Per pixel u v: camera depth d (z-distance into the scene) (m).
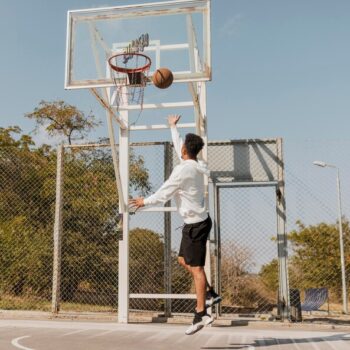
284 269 6.38
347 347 4.04
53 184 7.68
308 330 5.51
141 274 6.91
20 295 7.48
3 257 7.59
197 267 3.75
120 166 6.50
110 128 6.15
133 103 6.20
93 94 5.82
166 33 5.80
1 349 3.72
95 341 4.19
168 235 6.76
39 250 7.53
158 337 4.54
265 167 6.68
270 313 6.60
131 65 5.81
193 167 3.78
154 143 6.95
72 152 7.59
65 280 7.42
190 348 3.93
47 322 5.84
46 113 17.14
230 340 4.41
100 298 7.30
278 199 6.55
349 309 7.57
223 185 6.71
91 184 7.54
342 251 6.89
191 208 3.76
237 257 6.73
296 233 7.12
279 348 3.96
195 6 5.75
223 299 6.80
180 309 6.88
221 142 6.84
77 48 5.92
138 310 6.79
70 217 7.52
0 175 7.91
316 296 7.46
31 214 7.70
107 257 7.38
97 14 5.97
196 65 5.58
